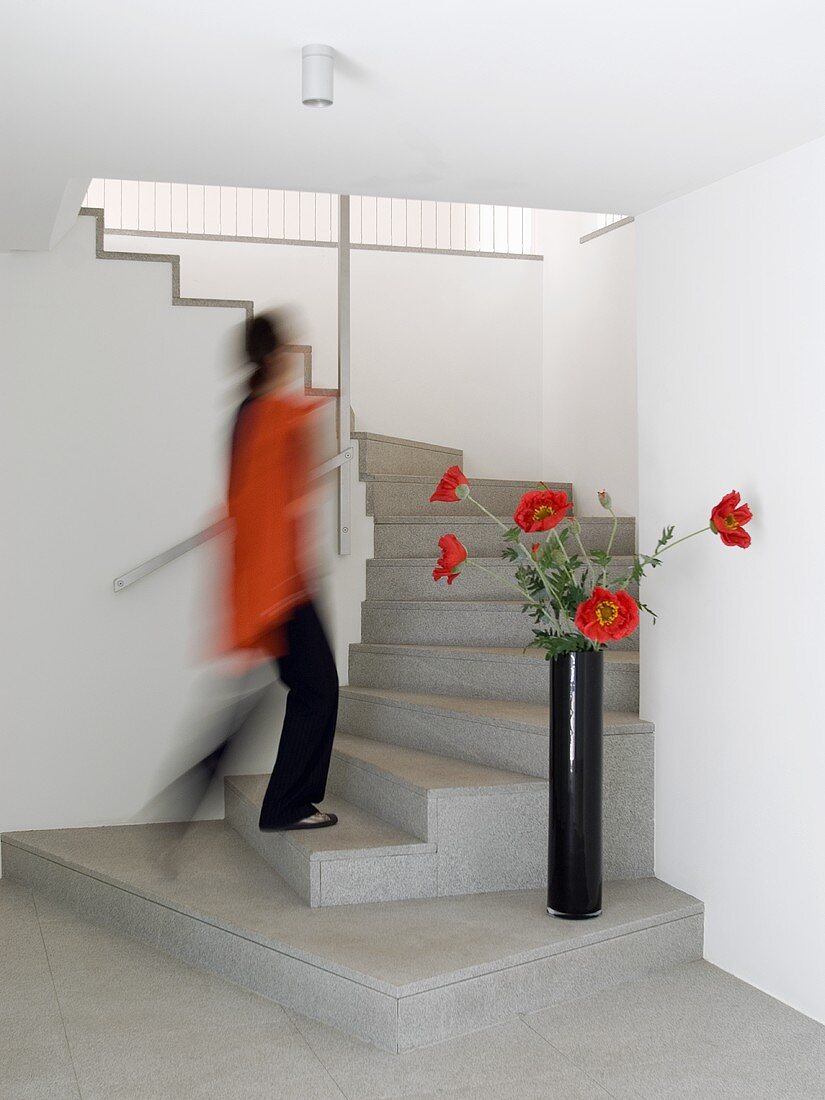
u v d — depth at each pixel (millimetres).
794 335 2635
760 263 2756
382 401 5324
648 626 3221
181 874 3230
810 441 2582
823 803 2539
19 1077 2281
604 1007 2637
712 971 2879
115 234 5035
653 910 2893
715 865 2922
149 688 3898
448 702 3668
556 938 2672
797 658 2621
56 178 2914
